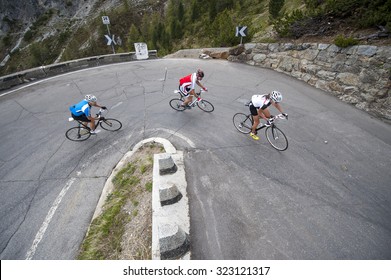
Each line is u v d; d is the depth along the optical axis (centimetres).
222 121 724
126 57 1520
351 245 365
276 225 397
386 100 663
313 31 964
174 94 941
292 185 478
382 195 451
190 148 605
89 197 497
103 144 658
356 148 579
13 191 520
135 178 509
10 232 431
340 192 459
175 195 428
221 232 387
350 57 762
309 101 802
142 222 405
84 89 1042
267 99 521
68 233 423
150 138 635
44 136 711
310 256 351
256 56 1180
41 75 1207
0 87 1054
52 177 555
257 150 585
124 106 863
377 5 790
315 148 584
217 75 1093
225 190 469
